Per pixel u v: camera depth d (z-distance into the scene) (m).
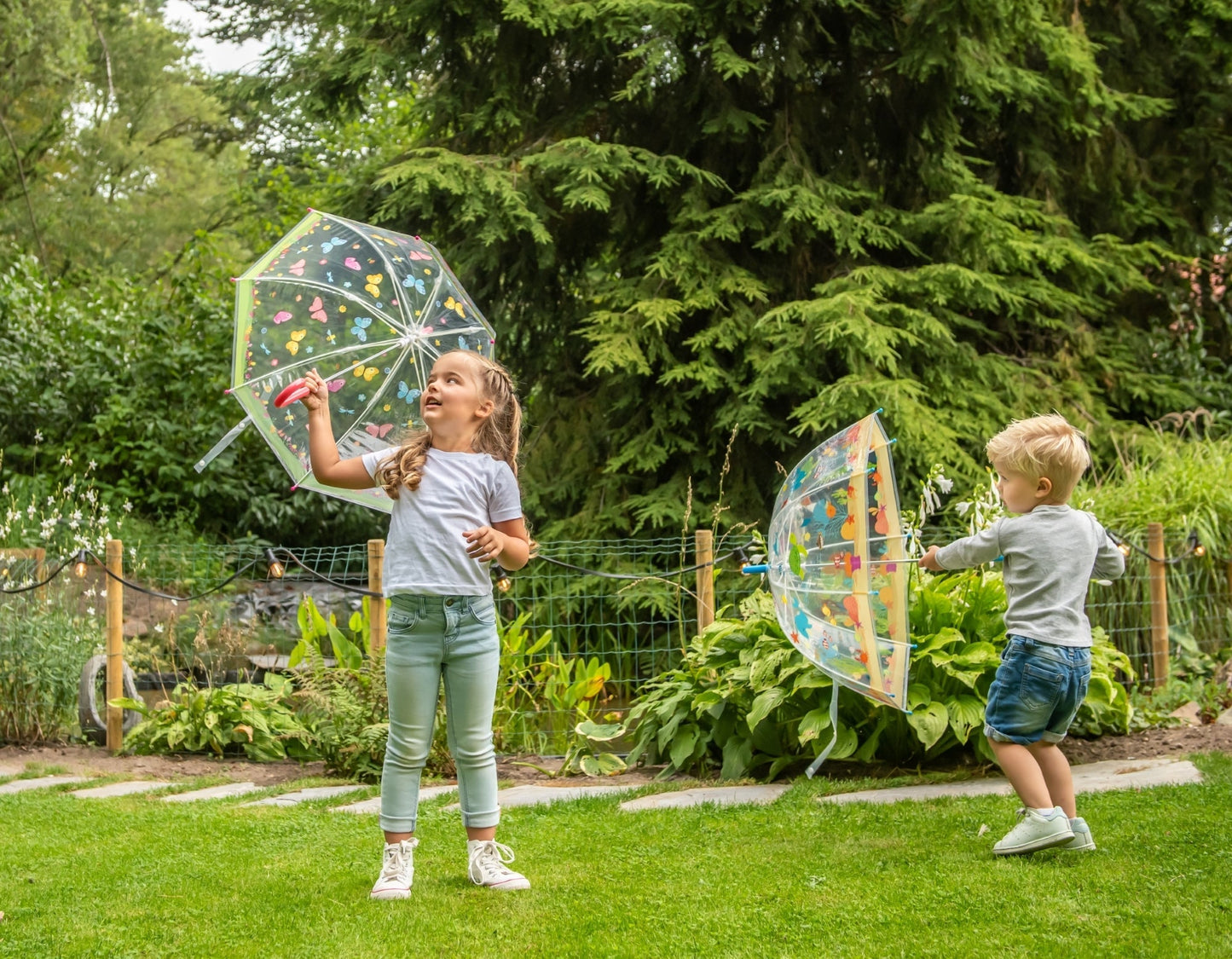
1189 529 8.03
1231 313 12.73
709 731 5.79
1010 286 10.64
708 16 10.18
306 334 3.92
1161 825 4.02
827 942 2.97
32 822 4.85
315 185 18.02
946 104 10.58
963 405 10.06
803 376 9.78
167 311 13.53
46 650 7.32
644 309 9.80
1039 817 3.69
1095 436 10.45
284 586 11.61
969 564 3.96
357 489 3.63
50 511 10.62
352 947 3.00
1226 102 12.34
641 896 3.43
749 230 10.83
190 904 3.47
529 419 11.65
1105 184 11.98
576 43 10.54
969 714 5.30
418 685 3.47
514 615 10.54
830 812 4.56
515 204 9.94
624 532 10.71
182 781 6.02
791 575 4.46
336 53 11.05
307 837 4.45
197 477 12.24
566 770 5.98
